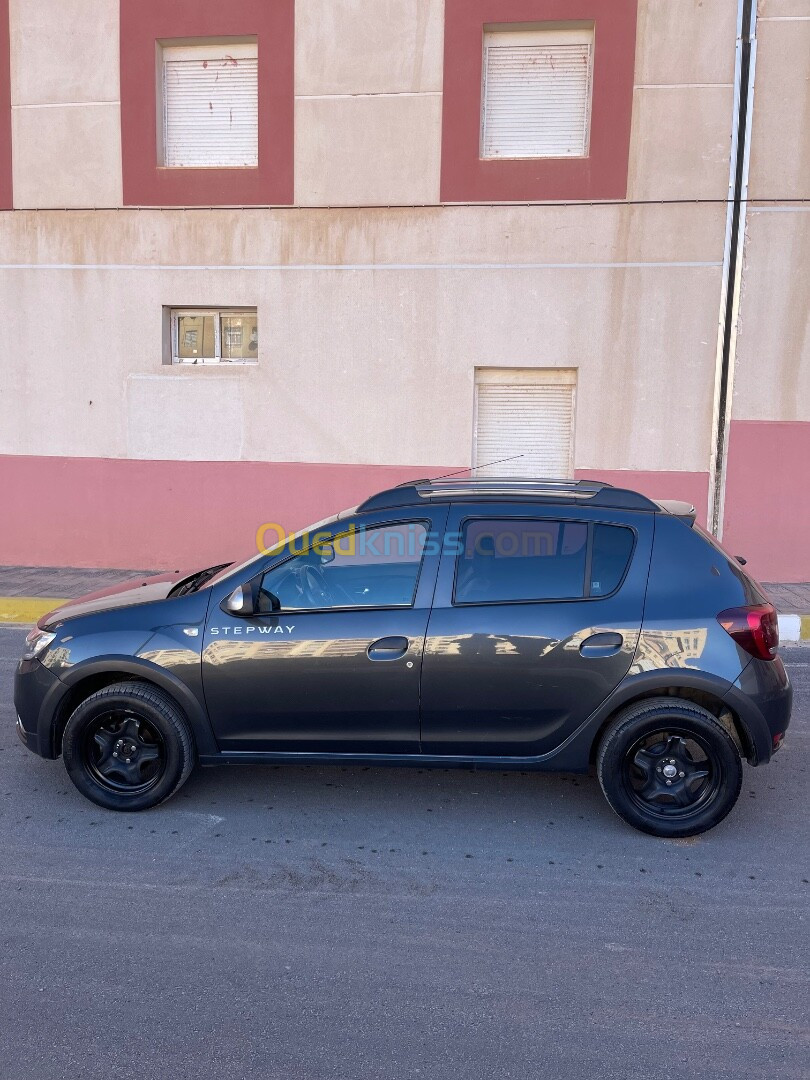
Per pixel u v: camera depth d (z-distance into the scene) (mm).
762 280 9367
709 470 9711
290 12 9609
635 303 9547
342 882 3686
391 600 4098
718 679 3889
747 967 3088
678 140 9242
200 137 10141
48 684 4266
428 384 10000
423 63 9492
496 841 4070
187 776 4305
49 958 3127
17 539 10734
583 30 9375
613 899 3559
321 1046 2682
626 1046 2682
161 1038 2715
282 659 4090
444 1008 2863
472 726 4059
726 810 4000
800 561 9758
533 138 9641
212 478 10438
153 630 4207
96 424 10516
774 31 8992
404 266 9836
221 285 10148
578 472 9914
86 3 9859
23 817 4289
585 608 3986
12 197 10289
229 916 3412
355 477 10242
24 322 10477
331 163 9789
